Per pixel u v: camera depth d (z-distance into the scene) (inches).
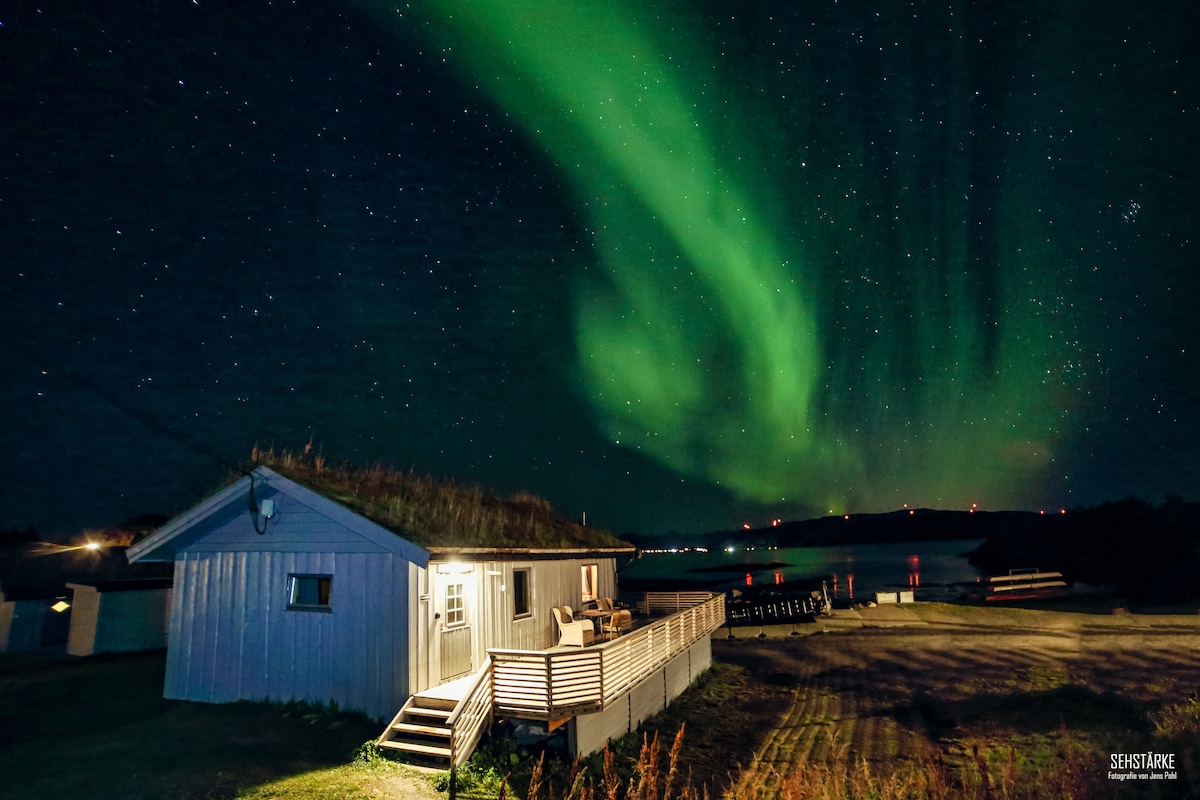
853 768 454.9
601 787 411.8
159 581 836.0
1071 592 1359.5
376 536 483.8
